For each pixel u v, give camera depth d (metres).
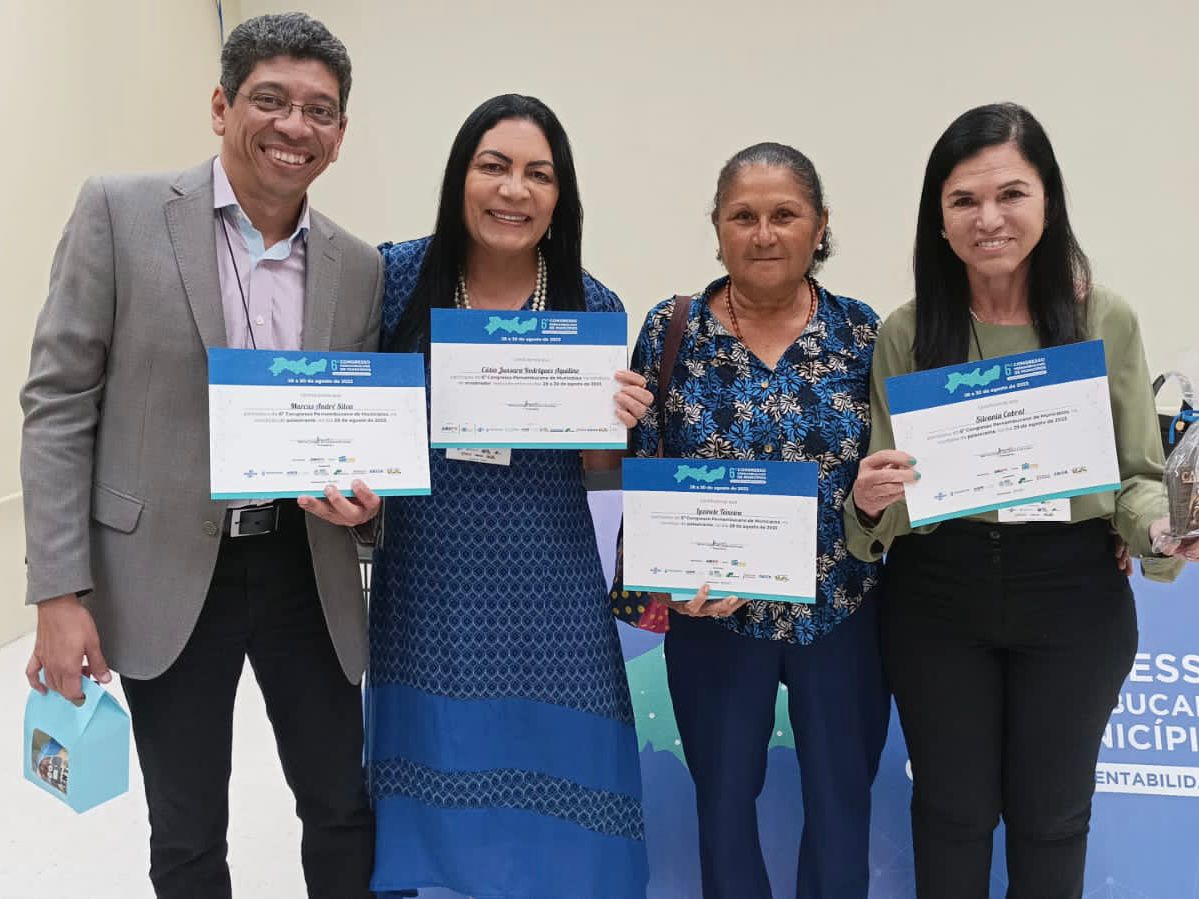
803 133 5.01
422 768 1.73
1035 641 1.50
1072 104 4.84
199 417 1.45
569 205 1.70
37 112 3.93
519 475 1.69
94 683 1.43
